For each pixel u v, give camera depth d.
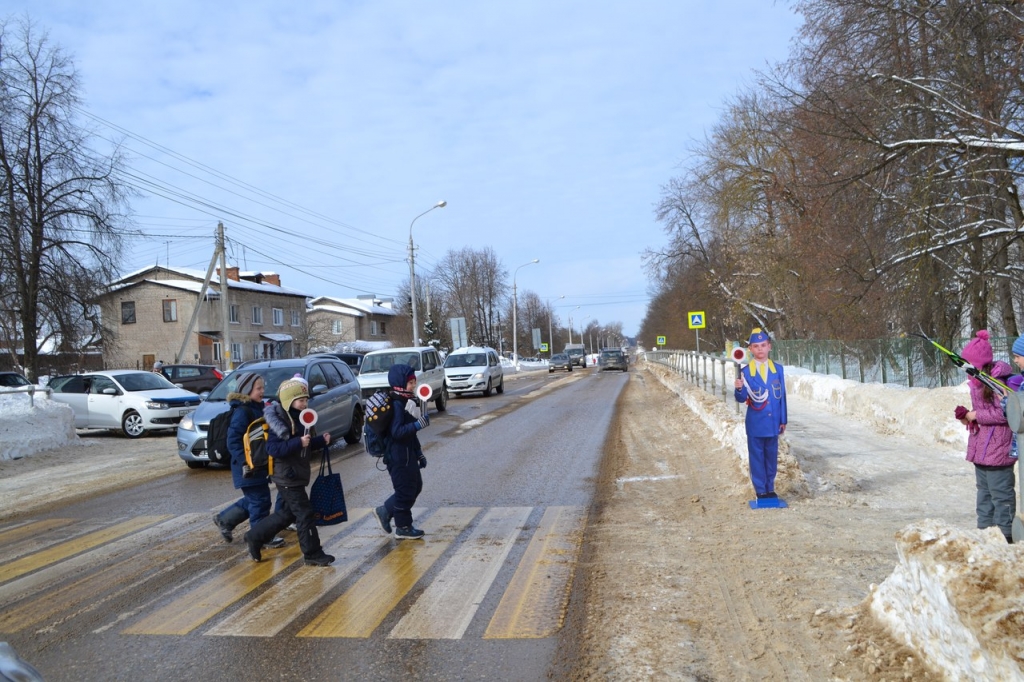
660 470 10.28
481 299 88.12
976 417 5.46
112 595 5.68
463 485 9.76
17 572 6.41
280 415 6.12
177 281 54.62
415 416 6.90
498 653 4.34
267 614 5.12
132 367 53.53
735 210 35.66
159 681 4.12
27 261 30.59
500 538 6.96
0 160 29.80
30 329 30.86
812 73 18.06
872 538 6.29
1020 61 14.37
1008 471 5.41
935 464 9.51
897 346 18.52
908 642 3.89
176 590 5.74
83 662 4.42
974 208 16.41
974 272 18.25
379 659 4.31
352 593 5.51
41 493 10.69
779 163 30.03
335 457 12.99
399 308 87.00
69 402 18.27
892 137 16.62
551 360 57.59
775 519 7.09
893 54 16.59
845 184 17.25
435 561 6.27
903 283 18.06
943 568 3.47
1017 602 3.15
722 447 11.12
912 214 16.67
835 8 17.17
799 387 20.03
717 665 4.05
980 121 15.13
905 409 12.23
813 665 3.95
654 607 4.97
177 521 8.27
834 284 20.58
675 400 21.78
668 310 62.03
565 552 6.41
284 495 6.21
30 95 30.22
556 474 10.35
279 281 70.44
